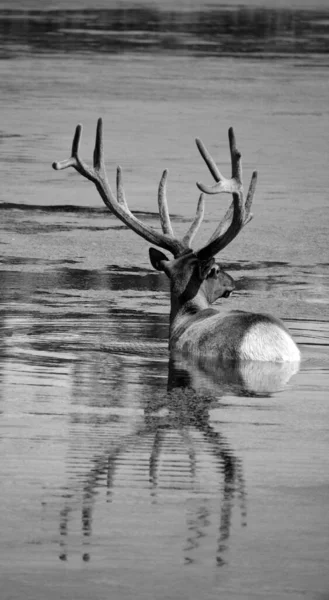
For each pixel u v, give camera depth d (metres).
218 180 31.98
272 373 29.42
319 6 178.38
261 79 99.94
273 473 22.16
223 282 32.56
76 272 42.97
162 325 34.75
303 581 17.89
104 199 33.59
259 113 83.44
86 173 33.72
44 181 60.94
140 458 22.77
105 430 24.48
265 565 18.36
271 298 39.78
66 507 20.30
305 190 60.47
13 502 20.44
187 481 21.66
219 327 30.81
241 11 163.25
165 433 24.38
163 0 181.62
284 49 121.88
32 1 171.50
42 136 72.31
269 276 43.59
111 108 83.19
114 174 62.09
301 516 20.19
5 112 80.19
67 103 84.75
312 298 40.00
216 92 92.12
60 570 18.03
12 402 26.44
